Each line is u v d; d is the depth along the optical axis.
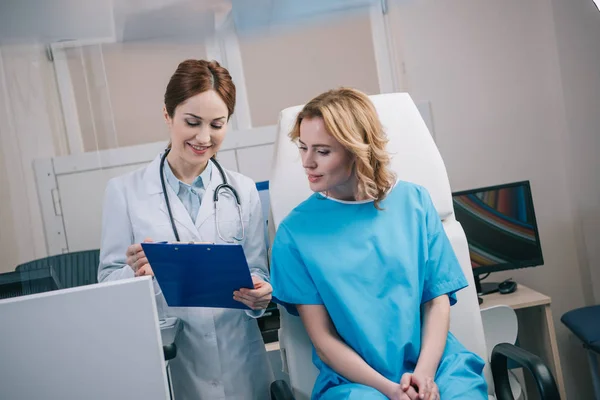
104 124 1.74
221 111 1.47
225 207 1.60
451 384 1.22
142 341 1.07
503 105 2.61
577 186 2.57
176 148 1.52
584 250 2.59
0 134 1.62
